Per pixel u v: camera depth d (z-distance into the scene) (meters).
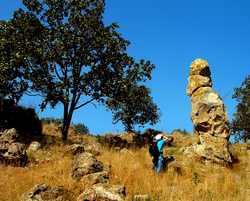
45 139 26.19
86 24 28.91
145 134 31.98
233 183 18.33
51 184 16.56
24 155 20.12
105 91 29.55
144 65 30.25
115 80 29.83
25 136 25.92
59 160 20.20
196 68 24.53
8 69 27.02
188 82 24.70
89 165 17.48
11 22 28.34
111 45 29.36
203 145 22.27
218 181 18.62
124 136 31.84
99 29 29.11
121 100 30.28
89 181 16.52
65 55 28.67
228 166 21.67
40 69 28.12
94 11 29.19
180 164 20.30
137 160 21.28
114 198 14.27
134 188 16.69
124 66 30.30
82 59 29.17
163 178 18.20
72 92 29.12
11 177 17.61
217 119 22.69
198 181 18.56
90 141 28.92
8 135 20.75
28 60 27.86
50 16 29.02
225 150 22.05
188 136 29.39
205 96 23.42
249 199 16.42
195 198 16.12
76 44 29.00
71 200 14.98
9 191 15.75
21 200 14.62
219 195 16.75
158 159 19.52
